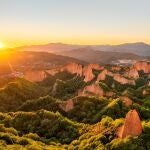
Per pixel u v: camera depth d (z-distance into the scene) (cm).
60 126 14762
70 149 12056
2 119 16212
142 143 10425
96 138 11588
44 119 15475
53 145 13012
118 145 10506
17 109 19200
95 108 16962
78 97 18012
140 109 16262
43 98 19362
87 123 15600
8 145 11956
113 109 15788
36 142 12950
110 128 12044
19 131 14875
